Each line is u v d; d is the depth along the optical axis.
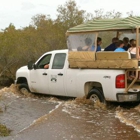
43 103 11.59
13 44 21.97
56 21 25.58
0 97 12.29
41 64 12.53
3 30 23.62
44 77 12.21
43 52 22.67
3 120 9.39
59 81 11.64
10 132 8.31
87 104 10.77
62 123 8.71
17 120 9.38
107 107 10.46
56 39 23.53
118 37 12.43
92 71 10.59
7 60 21.50
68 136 7.66
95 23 10.82
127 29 9.81
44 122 8.87
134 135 7.52
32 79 12.73
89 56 10.58
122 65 9.80
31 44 22.80
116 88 9.96
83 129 8.15
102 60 10.27
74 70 11.15
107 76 10.12
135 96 10.05
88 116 9.39
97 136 7.58
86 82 10.73
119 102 10.53
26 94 13.14
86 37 10.77
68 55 11.16
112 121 8.78
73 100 11.30
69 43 11.19
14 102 11.80
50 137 7.65
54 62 11.94
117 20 10.42
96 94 10.56
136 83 10.55
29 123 9.06
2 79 20.69
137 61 9.60
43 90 12.37
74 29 11.07
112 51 10.38
